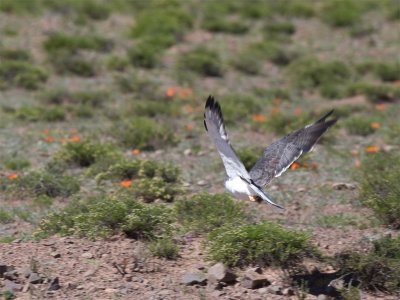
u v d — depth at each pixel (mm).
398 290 10734
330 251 11828
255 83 26297
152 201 14523
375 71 26438
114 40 30375
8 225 13344
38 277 10594
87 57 28062
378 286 10820
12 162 16906
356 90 24609
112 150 17438
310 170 16812
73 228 12445
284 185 15789
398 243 11289
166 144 18906
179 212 13148
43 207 14352
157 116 21672
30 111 21359
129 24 32875
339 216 13734
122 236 12172
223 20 32531
